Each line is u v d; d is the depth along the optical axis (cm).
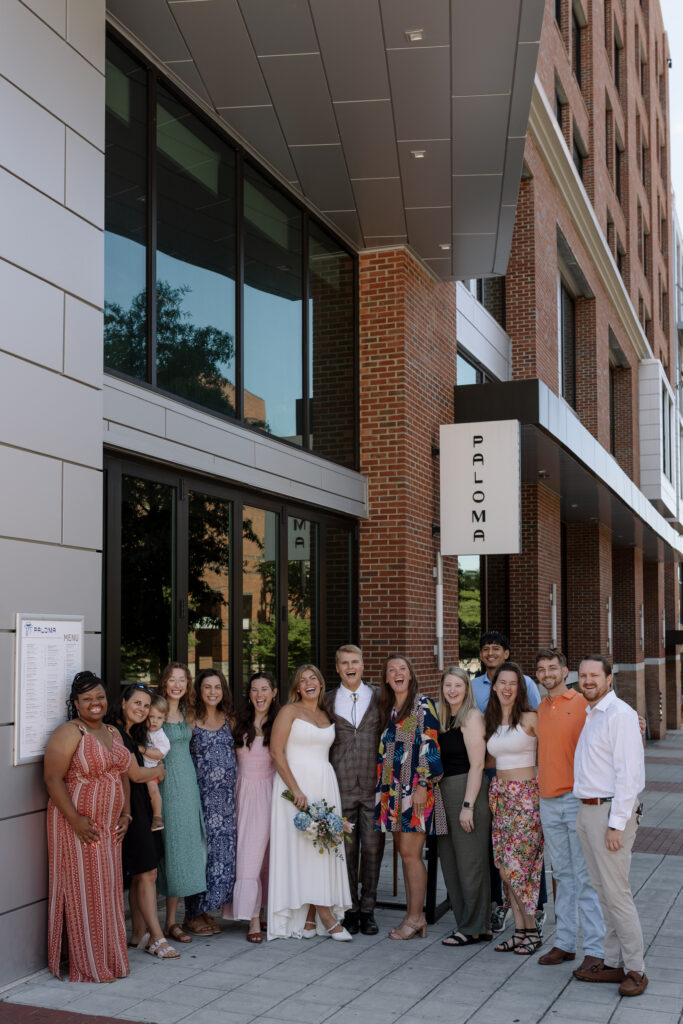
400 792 727
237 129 982
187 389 896
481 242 1267
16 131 626
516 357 1980
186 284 905
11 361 615
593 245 2541
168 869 703
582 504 2255
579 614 2594
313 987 616
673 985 630
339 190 1112
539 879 702
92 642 686
